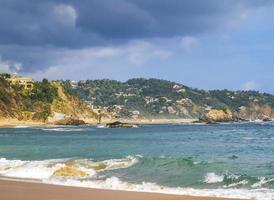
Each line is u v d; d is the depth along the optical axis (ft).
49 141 230.68
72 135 321.32
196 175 81.87
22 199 54.44
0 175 83.66
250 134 307.99
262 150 148.66
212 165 94.89
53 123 646.33
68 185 69.31
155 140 234.58
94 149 161.89
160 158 104.78
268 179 74.13
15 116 629.10
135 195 58.18
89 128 525.34
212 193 62.85
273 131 369.30
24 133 369.91
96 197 56.39
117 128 532.73
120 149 161.89
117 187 68.69
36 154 138.10
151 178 79.82
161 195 58.29
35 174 83.46
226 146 174.40
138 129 481.87
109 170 89.51
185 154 134.62
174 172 86.17
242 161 107.24
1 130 457.68
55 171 83.41
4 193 59.52
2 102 633.20
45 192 60.34
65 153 141.90
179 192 64.03
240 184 71.31
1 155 134.72
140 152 145.79
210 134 314.14
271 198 57.88
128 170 89.20
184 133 343.67
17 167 92.32
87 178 79.56
